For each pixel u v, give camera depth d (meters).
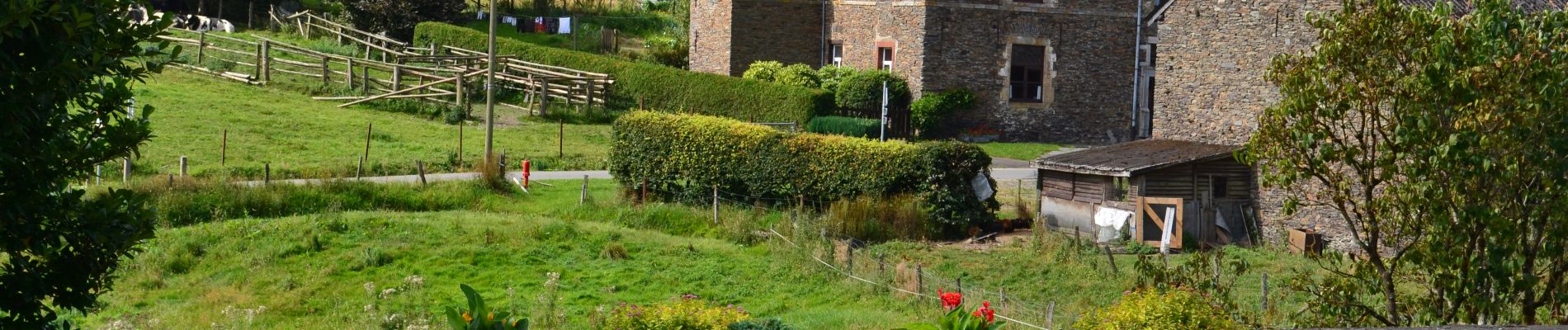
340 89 42.62
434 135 36.50
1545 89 11.30
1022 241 24.06
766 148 27.17
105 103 8.26
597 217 26.41
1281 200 24.62
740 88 41.28
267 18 55.38
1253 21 25.28
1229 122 25.91
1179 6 26.88
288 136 34.72
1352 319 13.15
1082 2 41.16
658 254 22.36
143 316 17.61
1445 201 11.91
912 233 24.38
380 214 24.50
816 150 26.44
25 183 7.80
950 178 24.92
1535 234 12.27
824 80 41.69
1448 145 11.41
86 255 8.18
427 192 27.48
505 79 43.72
